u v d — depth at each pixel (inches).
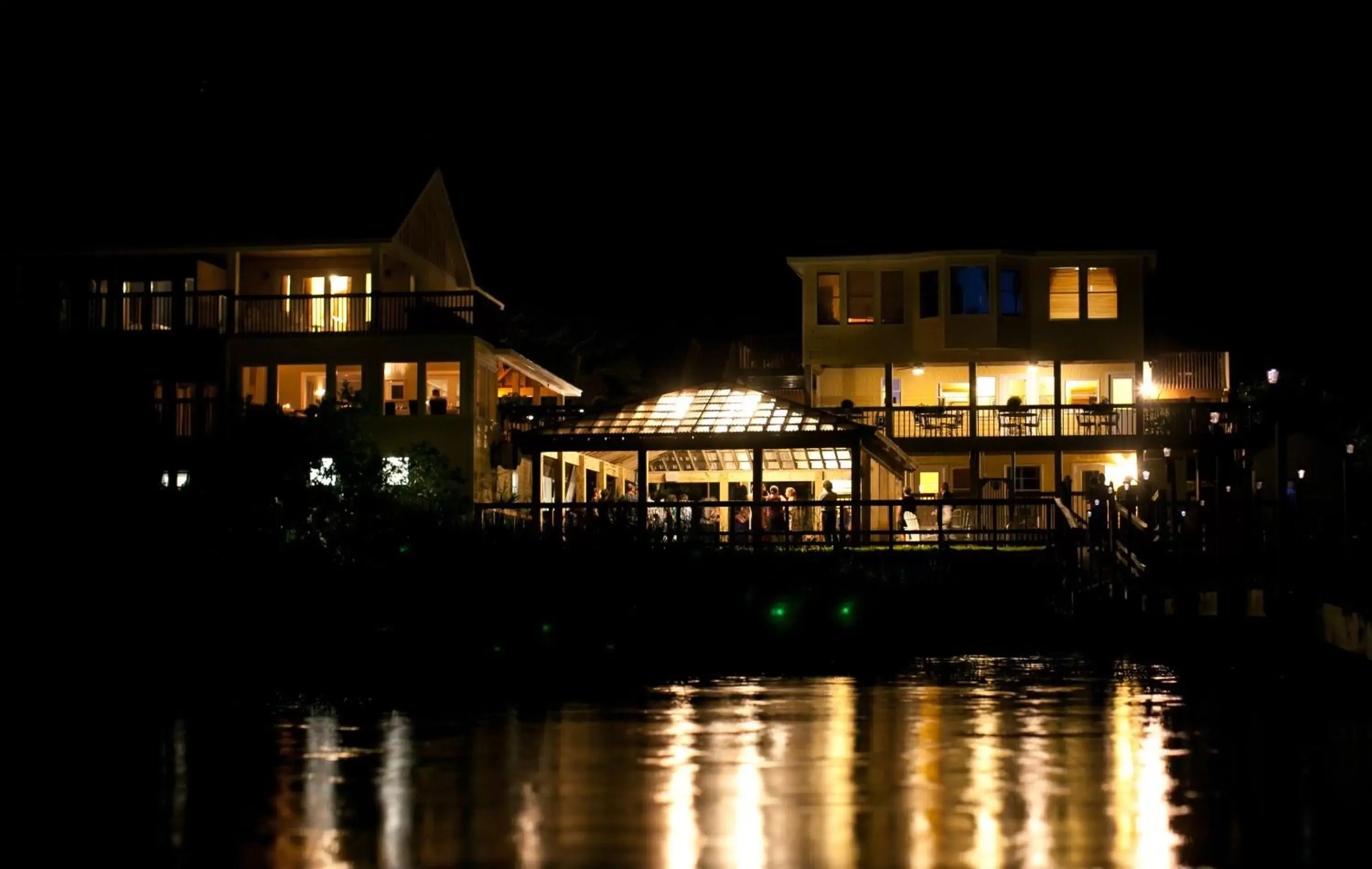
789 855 356.8
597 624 1113.4
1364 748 539.8
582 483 1749.5
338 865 352.5
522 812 417.4
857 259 1870.1
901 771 487.8
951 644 1111.6
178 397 1700.3
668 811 416.5
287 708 720.3
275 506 1256.8
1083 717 646.5
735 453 1692.9
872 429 1455.5
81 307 1696.6
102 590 1135.0
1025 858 352.5
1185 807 417.4
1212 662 967.0
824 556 1203.9
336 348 1679.4
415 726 632.4
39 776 497.4
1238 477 1841.8
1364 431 1790.1
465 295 1680.6
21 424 1278.3
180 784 478.0
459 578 1122.0
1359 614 852.6
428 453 1473.9
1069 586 1194.0
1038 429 1833.2
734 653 1041.5
